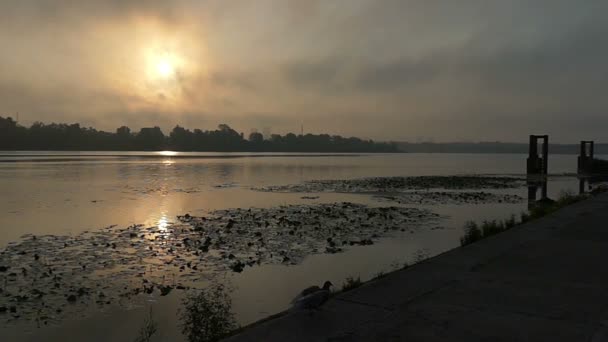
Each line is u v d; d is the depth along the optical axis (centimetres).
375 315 577
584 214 1548
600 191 2759
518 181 4903
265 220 2188
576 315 573
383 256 1436
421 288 694
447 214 2394
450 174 6450
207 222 2134
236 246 1602
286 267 1315
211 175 5797
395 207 2697
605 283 718
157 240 1712
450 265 842
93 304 1015
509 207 2725
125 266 1334
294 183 4622
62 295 1077
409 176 5891
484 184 4528
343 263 1352
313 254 1474
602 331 518
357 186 4291
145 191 3722
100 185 4238
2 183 4350
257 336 512
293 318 570
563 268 817
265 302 1009
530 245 1030
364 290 687
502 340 494
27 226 2031
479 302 625
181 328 875
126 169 6944
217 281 1178
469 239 1222
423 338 499
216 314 771
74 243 1659
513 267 826
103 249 1560
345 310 596
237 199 3172
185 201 3030
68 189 3834
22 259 1420
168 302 1027
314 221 2153
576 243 1051
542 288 691
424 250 1520
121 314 955
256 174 6094
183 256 1455
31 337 844
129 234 1834
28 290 1115
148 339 809
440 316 570
